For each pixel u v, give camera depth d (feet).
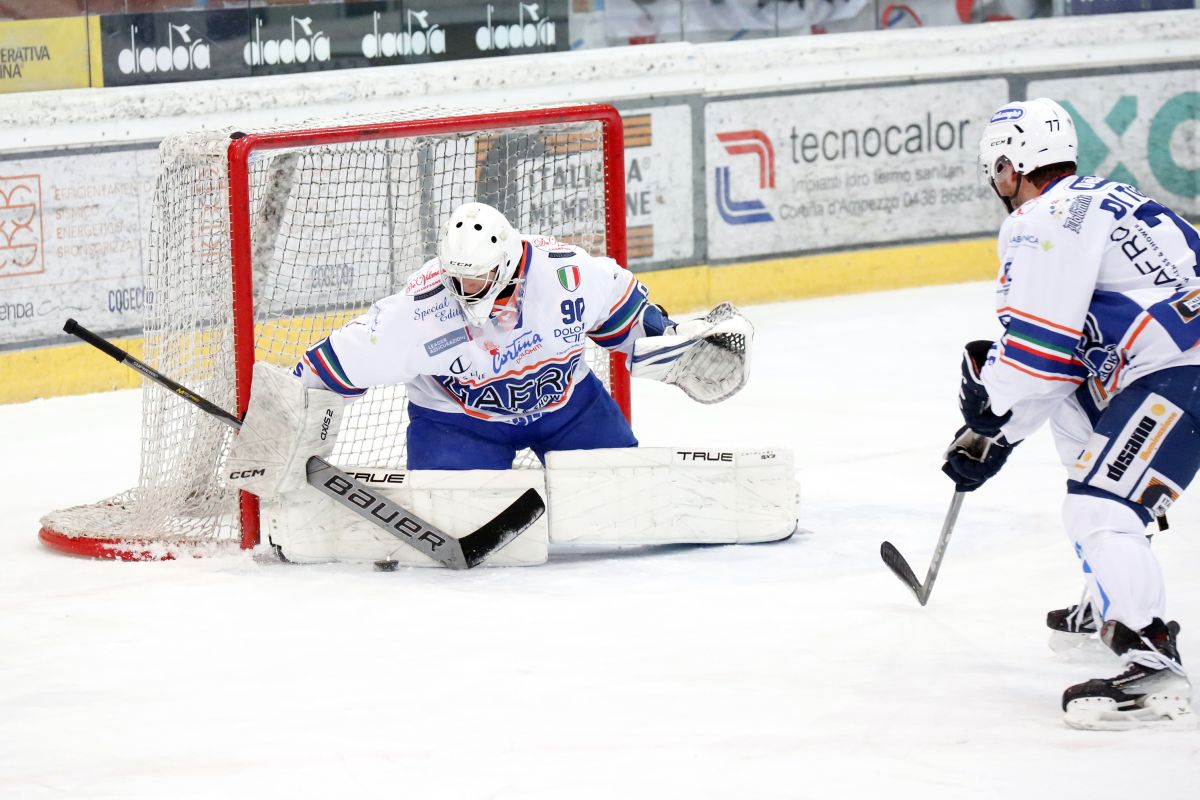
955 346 100.58
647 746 38.04
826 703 40.70
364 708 41.34
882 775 35.83
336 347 54.75
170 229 64.28
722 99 113.70
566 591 52.42
